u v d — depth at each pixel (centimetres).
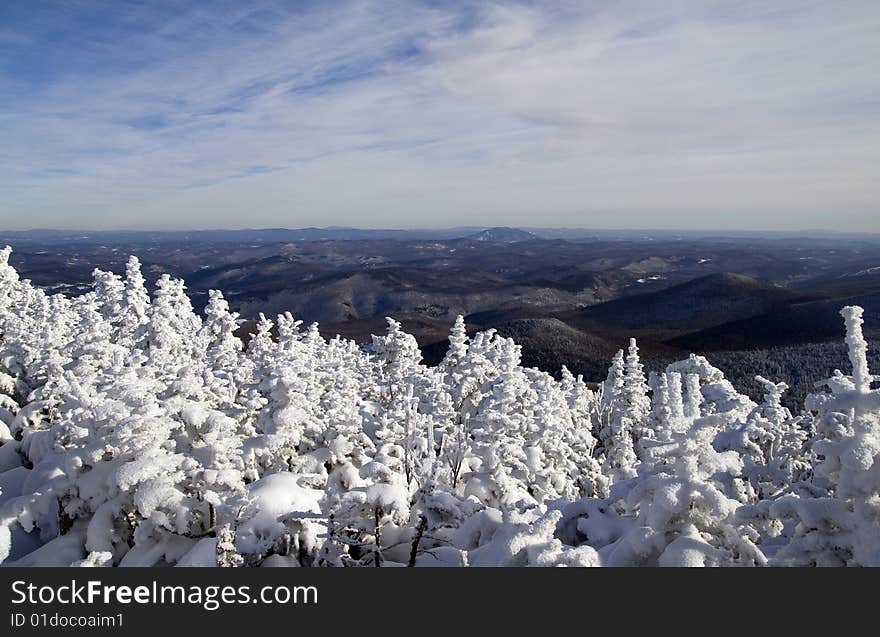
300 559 1345
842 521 898
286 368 1669
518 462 1988
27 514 1591
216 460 1443
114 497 1397
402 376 3114
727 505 956
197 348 3556
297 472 1681
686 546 956
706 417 1004
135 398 1471
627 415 3559
